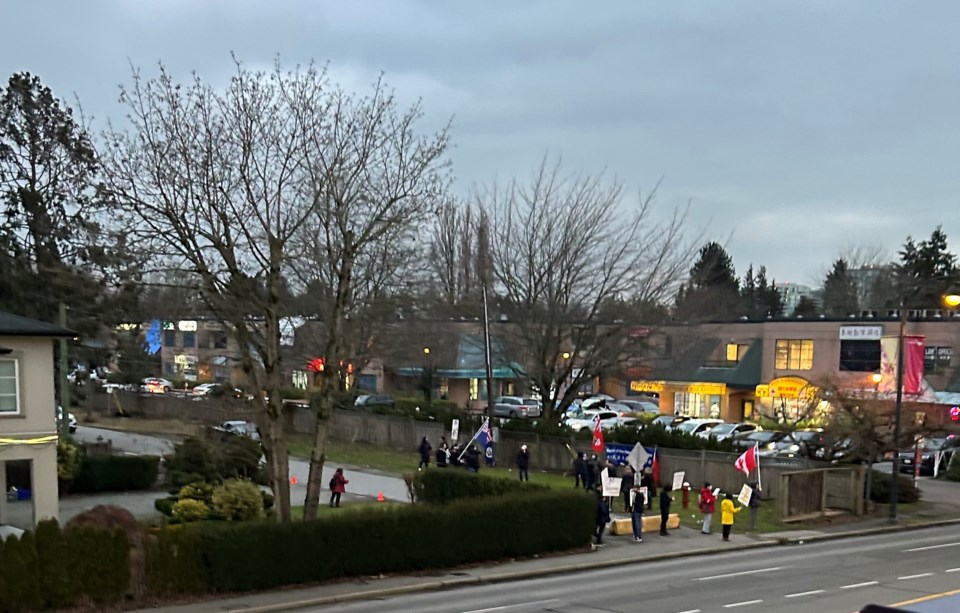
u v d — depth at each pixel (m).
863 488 31.06
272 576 18.33
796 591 18.14
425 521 20.69
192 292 25.75
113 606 16.42
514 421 43.91
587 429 44.41
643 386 73.19
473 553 21.47
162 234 19.84
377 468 40.72
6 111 48.38
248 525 18.30
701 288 60.75
